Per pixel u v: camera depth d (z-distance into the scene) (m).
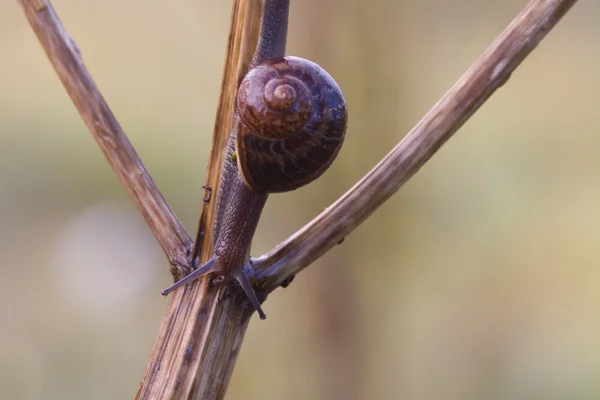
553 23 0.42
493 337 0.97
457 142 1.17
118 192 1.33
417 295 0.93
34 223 1.25
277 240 0.85
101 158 1.40
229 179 0.45
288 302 0.84
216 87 1.23
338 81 0.77
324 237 0.43
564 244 1.08
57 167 1.35
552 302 1.02
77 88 0.43
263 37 0.46
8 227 1.22
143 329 1.07
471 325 0.98
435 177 1.02
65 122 1.46
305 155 0.46
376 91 0.77
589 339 0.97
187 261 0.43
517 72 1.36
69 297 1.10
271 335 0.85
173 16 1.23
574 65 1.35
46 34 0.43
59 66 0.43
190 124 1.30
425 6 0.98
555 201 1.14
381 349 0.82
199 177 1.29
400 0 0.78
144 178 0.44
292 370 0.83
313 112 0.45
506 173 1.20
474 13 1.06
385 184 0.43
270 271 0.43
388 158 0.43
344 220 0.43
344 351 0.81
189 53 1.23
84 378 0.98
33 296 1.09
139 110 1.30
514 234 1.08
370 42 0.76
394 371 0.84
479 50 1.07
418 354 0.93
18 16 1.48
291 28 0.77
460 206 1.11
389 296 0.83
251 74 0.45
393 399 0.84
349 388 0.81
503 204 1.14
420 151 0.43
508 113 1.31
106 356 1.02
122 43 1.28
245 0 0.43
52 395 0.94
